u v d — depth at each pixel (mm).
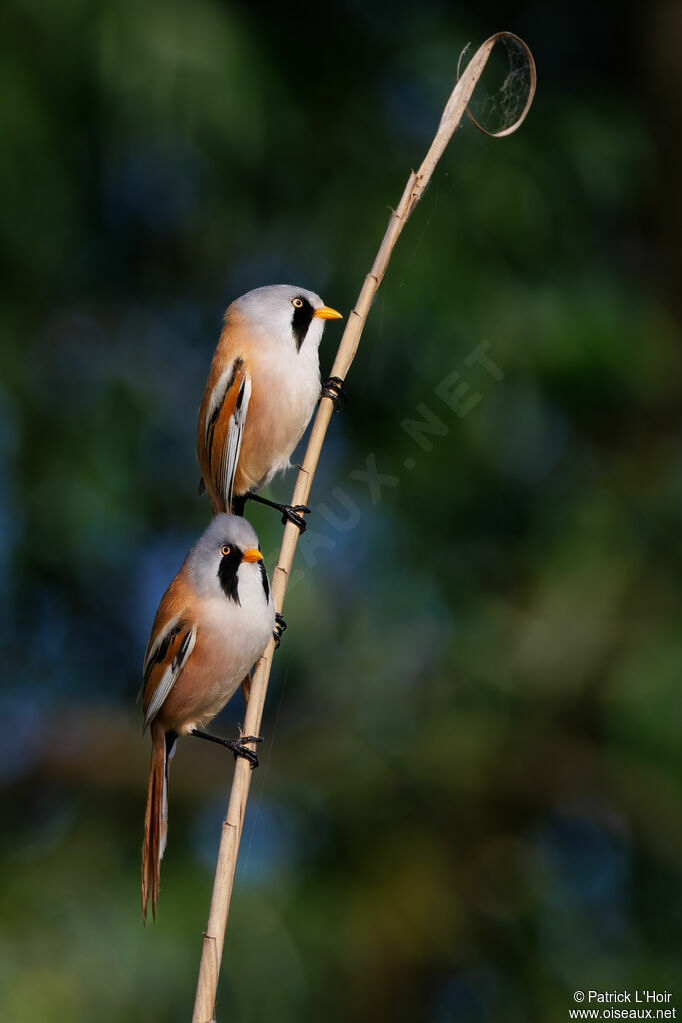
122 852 11141
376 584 11984
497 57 12688
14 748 11750
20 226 11203
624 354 11805
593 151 12281
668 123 13445
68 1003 9500
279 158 11820
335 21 12438
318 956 10430
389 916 10859
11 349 11367
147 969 9891
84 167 11477
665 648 11359
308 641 11148
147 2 10930
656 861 11438
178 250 12258
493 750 11508
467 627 11828
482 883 11406
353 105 12219
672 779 11250
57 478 11250
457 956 10945
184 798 11547
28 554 11297
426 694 11820
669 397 12516
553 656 11461
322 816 11438
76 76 11016
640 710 11164
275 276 11945
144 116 10875
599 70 13859
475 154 11875
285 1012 10008
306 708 12078
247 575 6004
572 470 12406
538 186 12016
